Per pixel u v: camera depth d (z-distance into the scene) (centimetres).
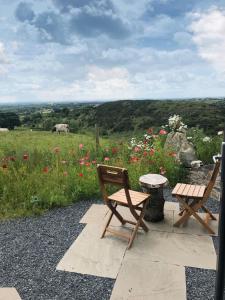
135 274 376
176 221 518
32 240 464
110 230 462
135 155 803
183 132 884
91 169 704
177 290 346
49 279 371
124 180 418
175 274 375
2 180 654
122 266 392
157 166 738
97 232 481
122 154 859
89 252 426
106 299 336
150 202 508
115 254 420
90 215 546
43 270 389
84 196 633
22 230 498
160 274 375
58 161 788
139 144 850
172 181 719
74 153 879
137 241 453
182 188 511
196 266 391
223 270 231
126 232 480
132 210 438
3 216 550
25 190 625
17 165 774
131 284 357
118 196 466
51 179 670
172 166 740
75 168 725
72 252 426
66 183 648
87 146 963
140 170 720
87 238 464
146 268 387
